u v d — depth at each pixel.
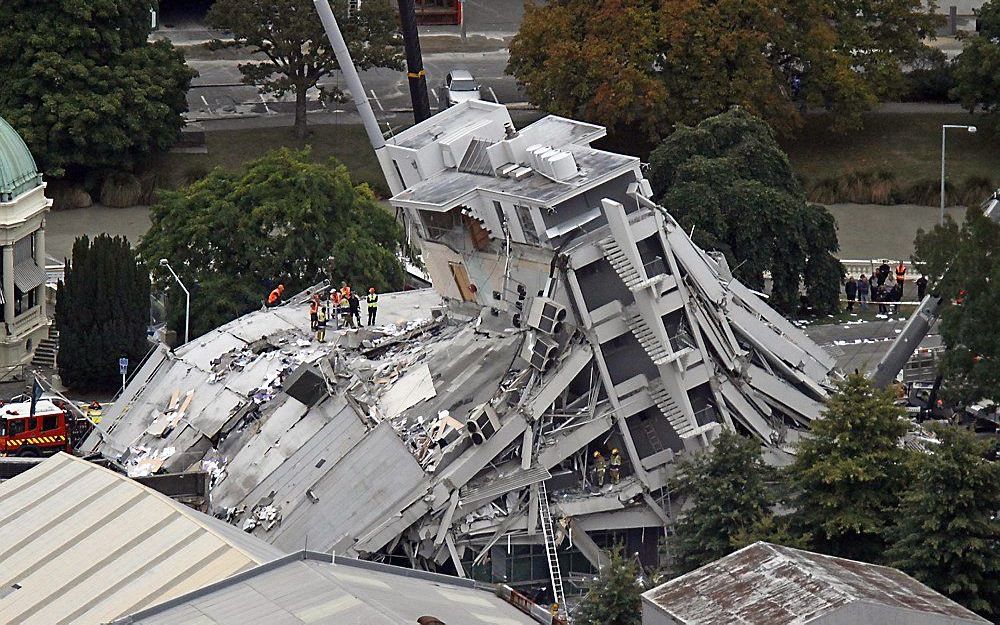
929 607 191.62
